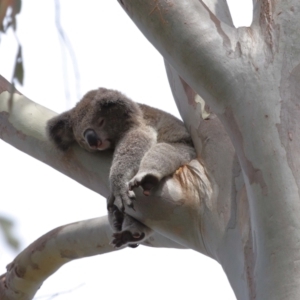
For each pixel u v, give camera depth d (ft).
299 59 22.67
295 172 20.68
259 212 20.58
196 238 25.94
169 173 26.81
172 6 23.57
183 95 30.76
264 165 20.95
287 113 21.65
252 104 21.88
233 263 22.77
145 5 23.75
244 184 24.17
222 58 22.77
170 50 23.58
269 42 23.02
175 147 28.91
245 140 21.70
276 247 19.84
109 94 36.37
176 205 25.90
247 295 20.77
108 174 31.24
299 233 19.77
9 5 16.34
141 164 27.78
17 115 33.55
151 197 26.25
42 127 32.94
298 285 19.12
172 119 35.35
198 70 22.94
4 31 16.69
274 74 22.36
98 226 36.68
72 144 32.78
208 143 26.89
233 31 23.53
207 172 25.99
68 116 34.09
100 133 35.76
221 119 23.04
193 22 23.40
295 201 20.20
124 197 29.55
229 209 24.22
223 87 22.54
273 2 23.75
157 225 26.71
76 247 37.63
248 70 22.48
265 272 19.88
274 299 19.25
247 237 22.17
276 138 21.20
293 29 23.13
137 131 34.47
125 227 30.25
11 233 17.72
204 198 25.45
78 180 32.58
